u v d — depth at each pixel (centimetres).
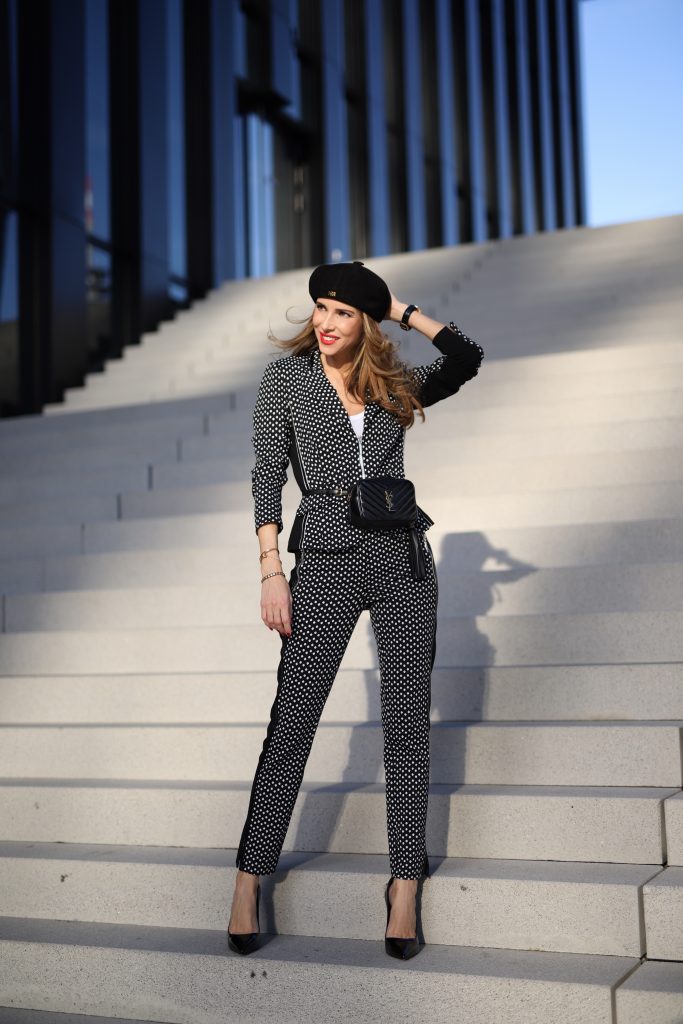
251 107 1238
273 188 1262
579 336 670
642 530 399
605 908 257
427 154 1611
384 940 275
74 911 305
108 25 980
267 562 260
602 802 281
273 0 1227
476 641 366
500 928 265
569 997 237
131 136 998
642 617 349
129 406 652
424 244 1576
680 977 240
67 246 893
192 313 979
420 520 263
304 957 263
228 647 395
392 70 1534
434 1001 247
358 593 257
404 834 261
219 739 342
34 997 284
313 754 332
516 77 1950
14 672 422
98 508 537
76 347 897
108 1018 276
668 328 653
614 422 480
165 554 462
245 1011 263
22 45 874
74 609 444
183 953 270
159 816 323
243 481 522
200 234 1088
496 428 522
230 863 295
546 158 2081
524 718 334
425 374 275
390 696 261
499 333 720
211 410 630
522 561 412
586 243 895
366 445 260
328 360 268
